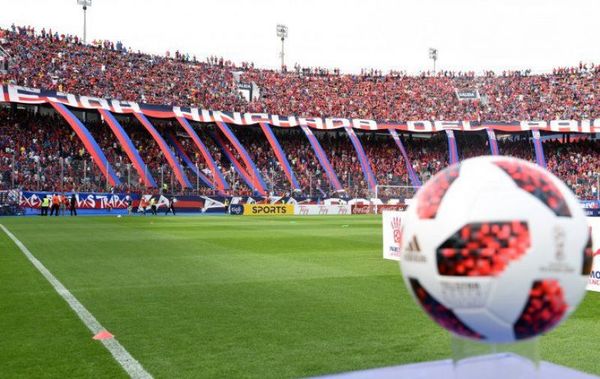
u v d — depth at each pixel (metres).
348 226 27.83
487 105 60.00
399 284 9.67
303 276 10.66
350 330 6.20
